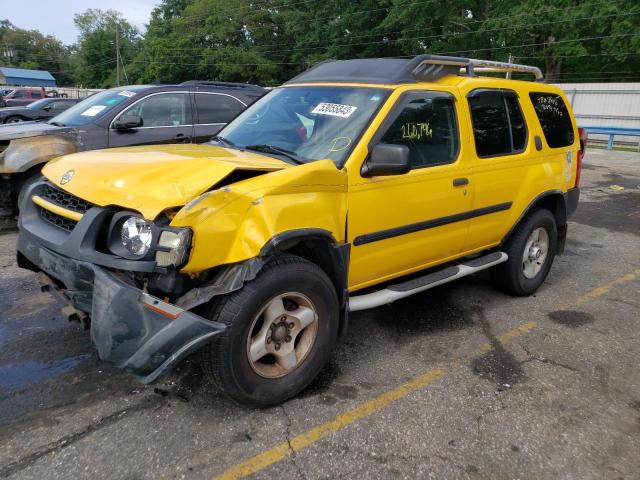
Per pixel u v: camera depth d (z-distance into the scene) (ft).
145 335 8.72
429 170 12.63
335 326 11.15
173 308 8.80
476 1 112.57
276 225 9.46
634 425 10.42
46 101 62.75
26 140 21.99
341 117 12.10
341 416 10.36
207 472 8.77
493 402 11.03
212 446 9.39
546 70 114.32
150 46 196.65
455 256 14.60
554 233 17.30
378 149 10.84
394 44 133.49
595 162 52.16
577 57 107.45
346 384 11.53
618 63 111.96
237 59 172.45
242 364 9.64
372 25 134.62
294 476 8.74
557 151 16.97
